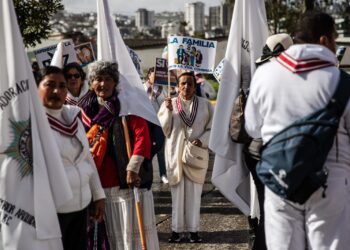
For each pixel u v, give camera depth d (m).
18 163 4.12
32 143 4.13
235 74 5.29
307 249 3.84
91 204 4.67
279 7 33.06
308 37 3.91
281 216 3.82
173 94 9.34
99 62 5.05
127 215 5.02
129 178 4.92
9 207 4.10
